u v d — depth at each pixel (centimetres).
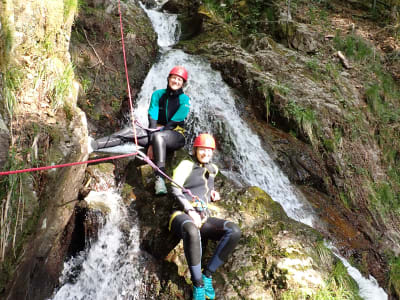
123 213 330
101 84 488
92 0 546
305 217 423
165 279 287
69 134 289
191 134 497
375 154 543
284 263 281
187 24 751
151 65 580
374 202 482
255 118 544
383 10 809
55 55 319
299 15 768
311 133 507
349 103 575
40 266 273
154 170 337
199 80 568
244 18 736
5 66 253
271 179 459
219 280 280
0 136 216
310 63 628
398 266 402
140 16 652
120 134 367
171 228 270
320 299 263
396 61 691
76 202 321
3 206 213
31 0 281
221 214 323
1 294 215
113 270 304
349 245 404
